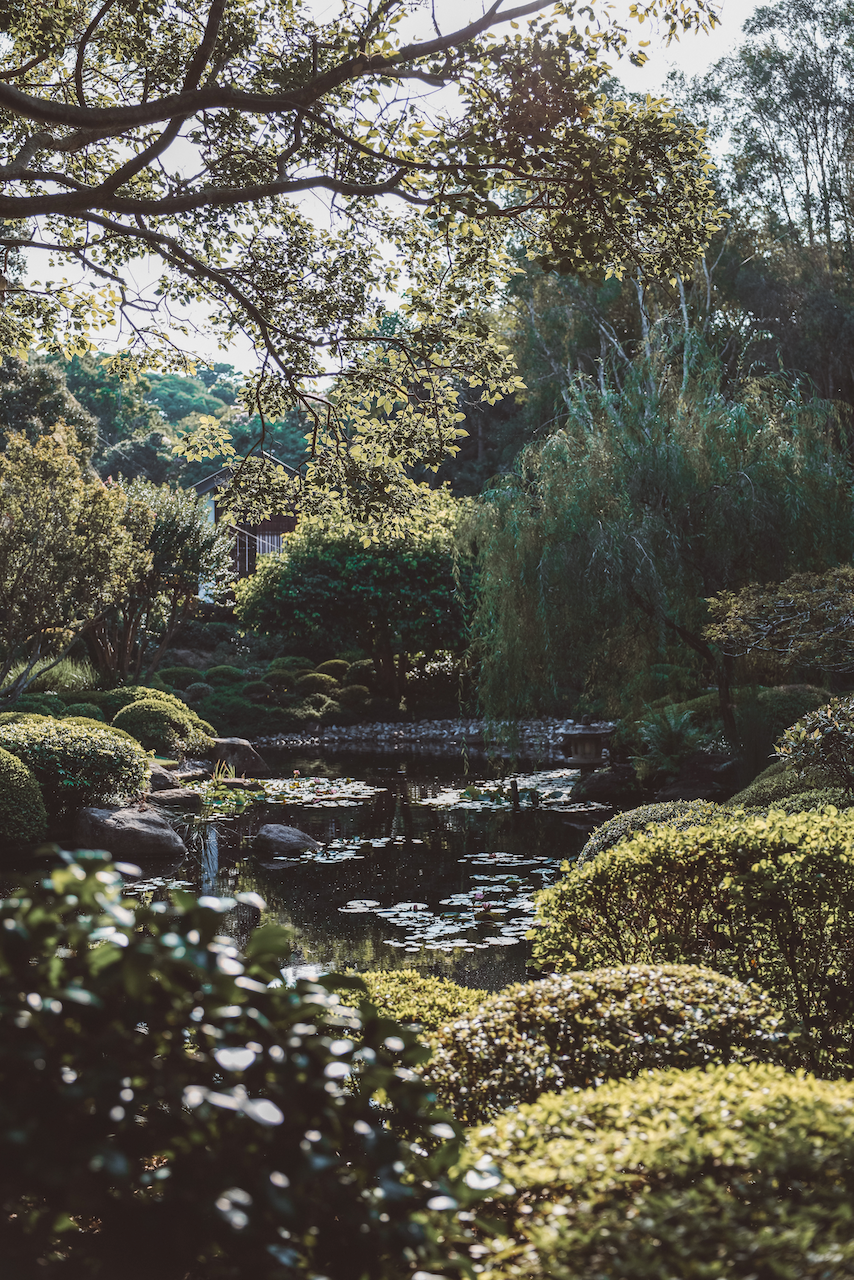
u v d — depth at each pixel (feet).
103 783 34.88
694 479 39.34
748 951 12.71
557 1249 4.90
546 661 41.09
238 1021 4.94
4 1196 4.12
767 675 41.75
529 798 42.39
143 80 21.25
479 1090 7.98
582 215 17.20
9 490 45.93
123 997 4.74
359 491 25.02
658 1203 4.97
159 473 144.97
